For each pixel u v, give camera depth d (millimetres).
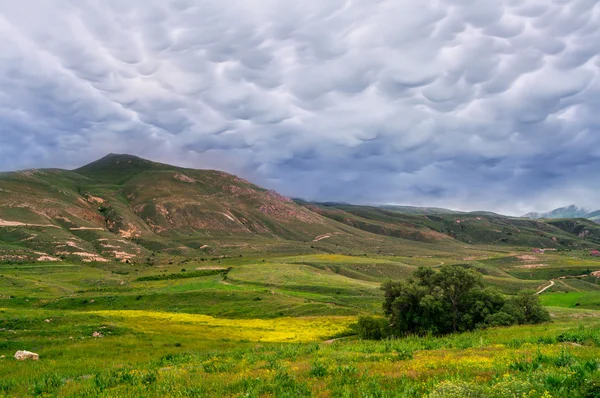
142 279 176750
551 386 10727
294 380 14562
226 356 28234
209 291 131875
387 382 13391
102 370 27281
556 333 30719
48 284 146500
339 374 15422
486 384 11648
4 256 197375
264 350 30656
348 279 182625
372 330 70125
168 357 31641
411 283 73750
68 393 17203
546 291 176125
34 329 47281
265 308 112812
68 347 39562
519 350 21031
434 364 16656
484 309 66375
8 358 33719
